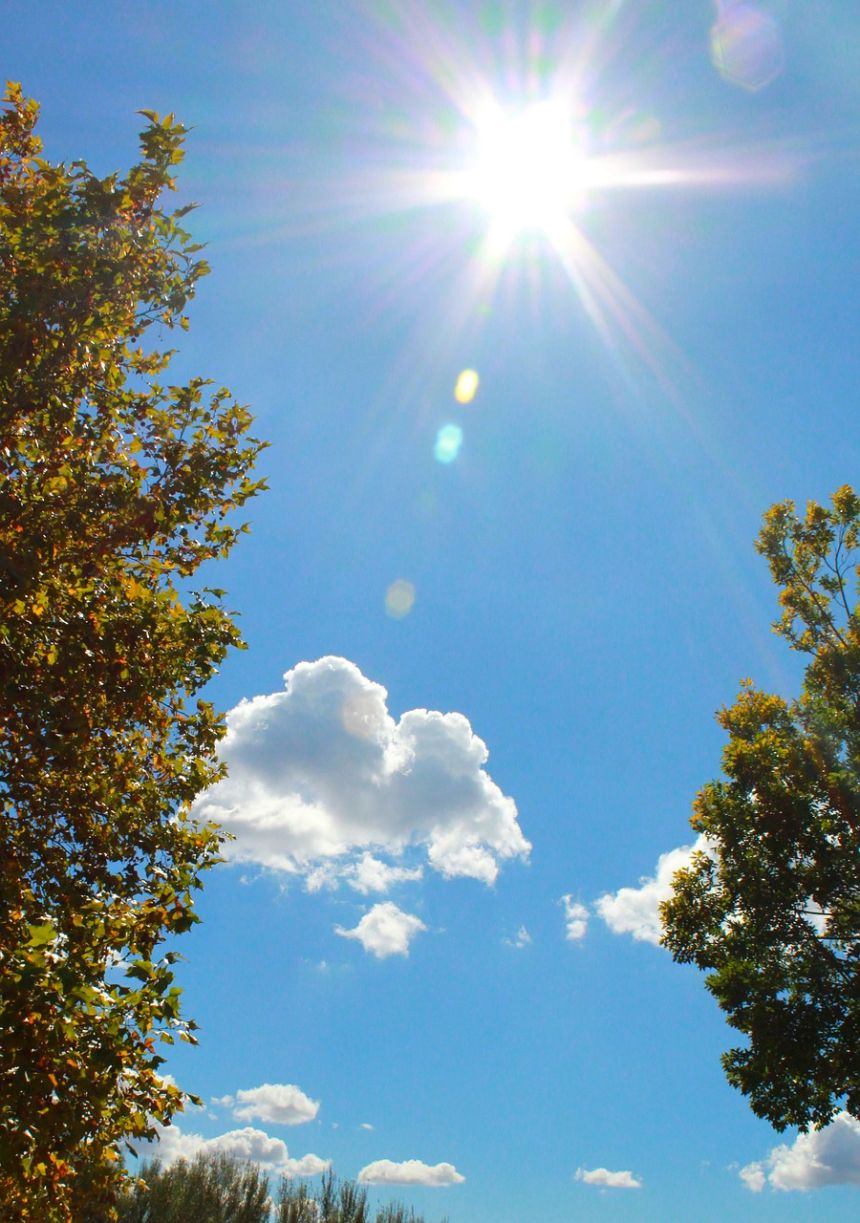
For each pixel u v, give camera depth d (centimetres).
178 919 741
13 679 732
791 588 1978
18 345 801
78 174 867
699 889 1731
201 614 911
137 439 965
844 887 1550
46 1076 581
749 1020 1553
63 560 813
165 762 912
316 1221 4075
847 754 1683
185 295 916
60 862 825
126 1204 3428
